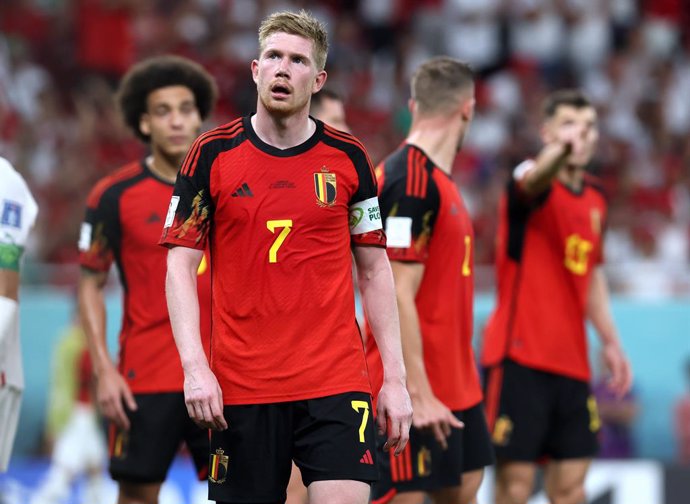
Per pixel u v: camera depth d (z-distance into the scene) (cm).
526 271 2377
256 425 1505
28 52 5700
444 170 1992
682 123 5750
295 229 1506
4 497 3259
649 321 3578
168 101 2225
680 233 4606
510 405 2361
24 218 1756
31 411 3638
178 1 6019
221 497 1526
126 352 2186
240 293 1509
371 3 6334
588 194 2461
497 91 5831
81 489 3462
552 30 6131
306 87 1501
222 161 1512
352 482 1488
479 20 6203
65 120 5416
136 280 2181
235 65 5878
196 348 1470
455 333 1973
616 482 2892
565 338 2381
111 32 5772
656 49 6119
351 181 1540
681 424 3497
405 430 1530
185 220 1513
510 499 2381
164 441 2159
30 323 3669
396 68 6088
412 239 1903
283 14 1520
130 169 2236
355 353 1527
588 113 2473
